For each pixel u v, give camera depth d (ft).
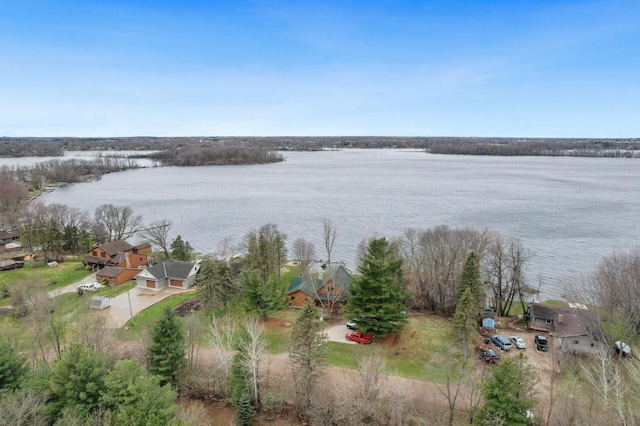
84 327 143.54
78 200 491.72
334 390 122.62
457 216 380.37
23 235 300.61
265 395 121.49
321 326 126.72
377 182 641.40
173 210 438.40
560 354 139.44
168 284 225.97
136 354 140.36
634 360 122.21
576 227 334.44
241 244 295.07
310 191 554.87
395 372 136.36
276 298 179.93
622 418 91.76
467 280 171.22
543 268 248.93
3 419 83.05
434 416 111.04
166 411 82.53
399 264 164.14
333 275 193.98
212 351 148.87
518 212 391.86
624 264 191.01
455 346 144.97
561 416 105.09
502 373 97.66
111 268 241.96
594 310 158.51
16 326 161.27
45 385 99.86
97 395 98.68
